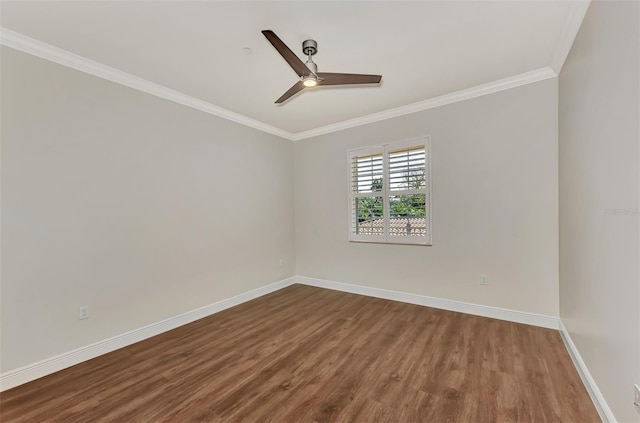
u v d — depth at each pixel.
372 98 3.36
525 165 2.90
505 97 2.99
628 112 1.26
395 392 1.89
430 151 3.48
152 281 2.90
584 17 1.86
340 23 2.01
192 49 2.30
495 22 2.02
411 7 1.86
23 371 2.07
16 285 2.07
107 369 2.25
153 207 2.92
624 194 1.31
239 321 3.21
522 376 2.03
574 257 2.19
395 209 3.80
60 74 2.30
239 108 3.62
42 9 1.81
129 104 2.74
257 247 4.15
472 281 3.24
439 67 2.66
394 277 3.83
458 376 2.05
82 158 2.42
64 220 2.31
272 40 1.77
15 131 2.08
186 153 3.24
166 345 2.66
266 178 4.32
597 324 1.69
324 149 4.49
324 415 1.70
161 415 1.73
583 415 1.64
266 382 2.04
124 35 2.11
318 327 3.00
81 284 2.40
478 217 3.19
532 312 2.90
